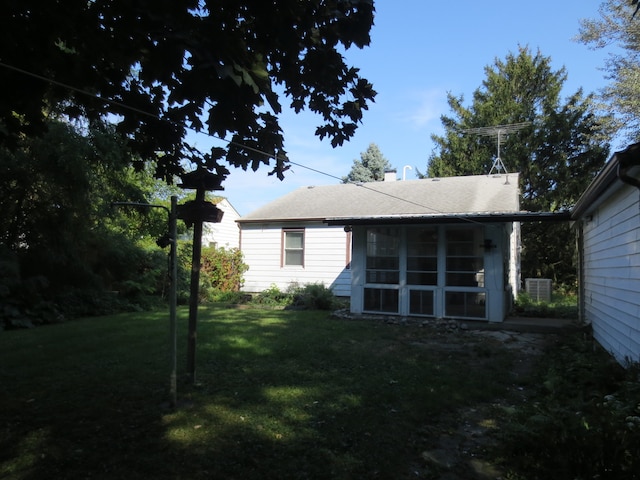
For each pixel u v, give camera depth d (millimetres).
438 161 24969
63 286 10438
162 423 3545
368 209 13430
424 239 9414
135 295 11945
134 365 5332
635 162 3877
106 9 2980
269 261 14859
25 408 3885
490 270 8797
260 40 3422
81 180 9500
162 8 2674
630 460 2578
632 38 15500
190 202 4457
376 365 5488
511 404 4227
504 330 8391
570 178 20359
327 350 6227
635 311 4980
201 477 2723
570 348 6695
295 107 4273
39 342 6855
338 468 2852
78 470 2803
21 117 4898
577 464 2658
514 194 12172
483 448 3207
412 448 3203
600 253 7066
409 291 9453
